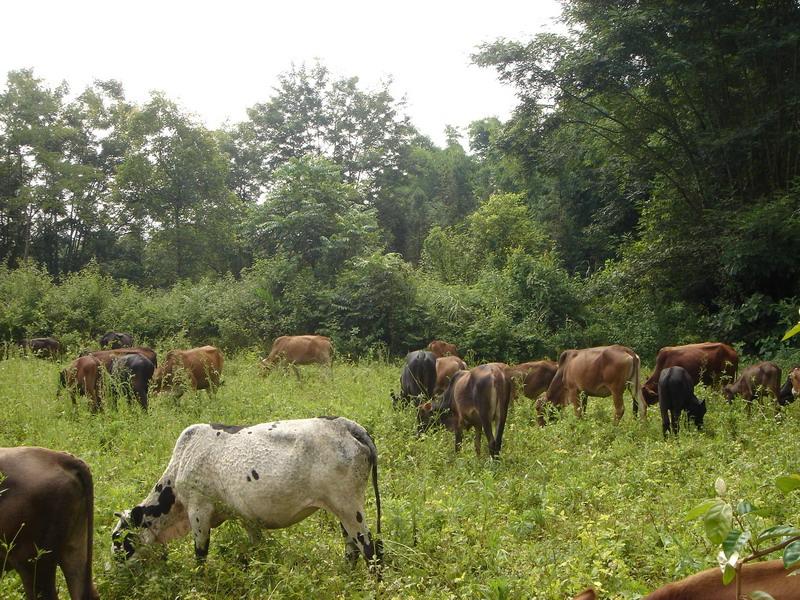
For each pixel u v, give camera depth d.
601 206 34.25
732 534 2.44
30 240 39.16
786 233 18.52
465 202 49.19
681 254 20.88
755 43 19.52
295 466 5.56
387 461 8.62
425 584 5.44
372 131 49.56
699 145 20.86
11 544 4.59
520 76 21.30
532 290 21.33
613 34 19.86
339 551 5.98
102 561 5.98
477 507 6.98
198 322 22.16
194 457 5.86
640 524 6.15
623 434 10.52
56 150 39.62
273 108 49.44
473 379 9.22
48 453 4.87
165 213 35.56
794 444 8.44
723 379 13.33
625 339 20.31
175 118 34.97
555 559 5.46
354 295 21.34
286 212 25.81
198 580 5.50
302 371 17.20
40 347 19.19
